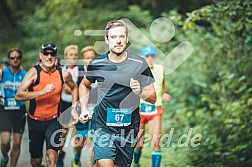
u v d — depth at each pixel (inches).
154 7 1026.1
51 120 441.1
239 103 549.3
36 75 434.3
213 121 580.7
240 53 568.4
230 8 498.9
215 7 508.1
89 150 592.1
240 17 506.9
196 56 732.0
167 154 575.5
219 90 621.6
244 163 510.0
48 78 436.8
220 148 540.1
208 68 721.0
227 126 539.5
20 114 504.4
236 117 539.5
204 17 519.2
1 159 510.6
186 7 969.5
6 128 504.4
